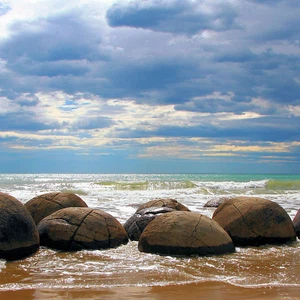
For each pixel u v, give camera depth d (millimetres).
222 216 9891
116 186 30672
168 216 8672
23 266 7652
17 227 8180
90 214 9180
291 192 26297
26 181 45219
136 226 9992
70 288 6535
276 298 6180
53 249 8719
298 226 10359
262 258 8250
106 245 8883
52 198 10773
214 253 8297
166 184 32000
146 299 6129
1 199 8359
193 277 7043
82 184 33125
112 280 6879
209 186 32000
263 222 9461
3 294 6297
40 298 6156
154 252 8367
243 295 6285
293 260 8148
